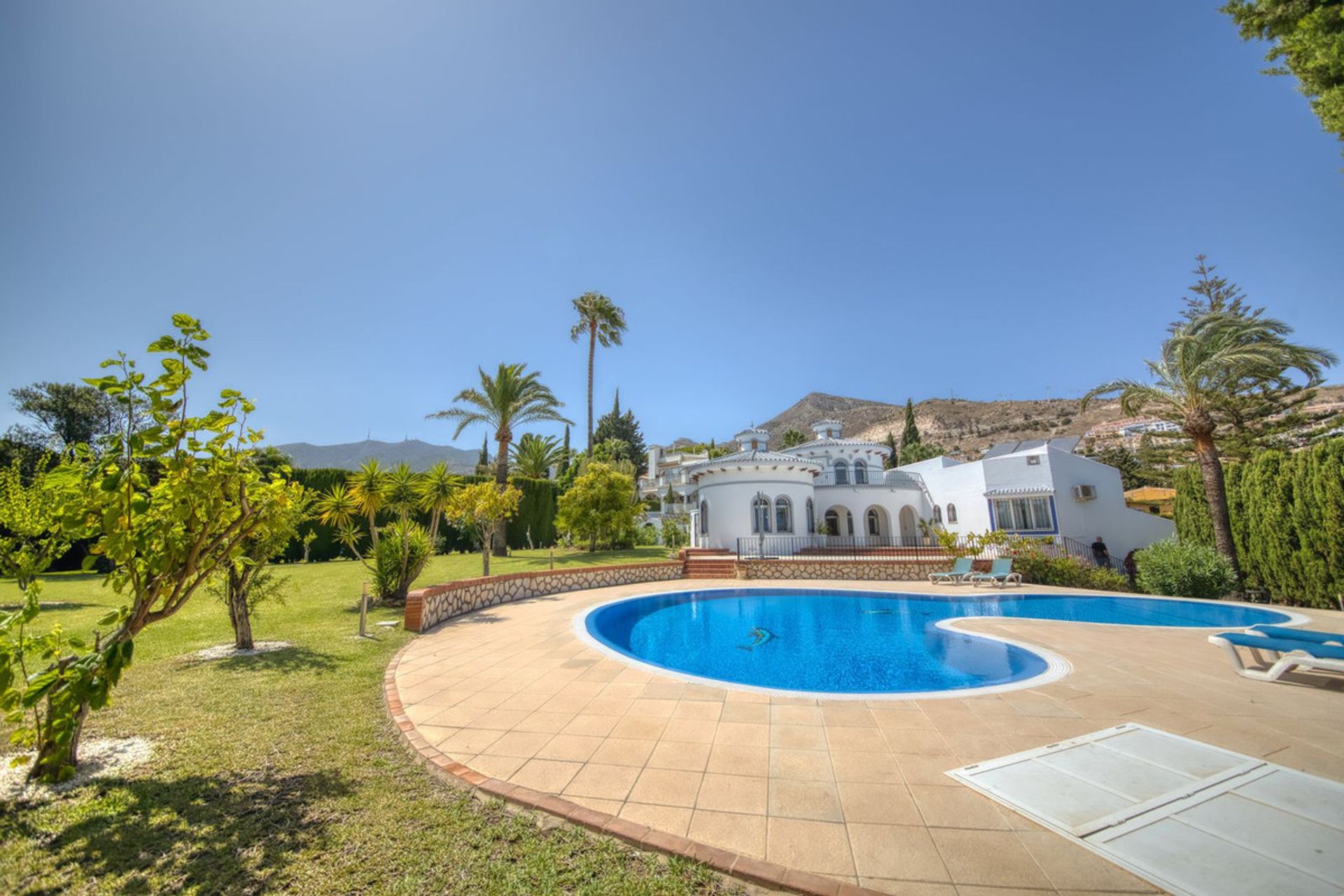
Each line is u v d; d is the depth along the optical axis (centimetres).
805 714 543
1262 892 264
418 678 676
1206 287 2814
